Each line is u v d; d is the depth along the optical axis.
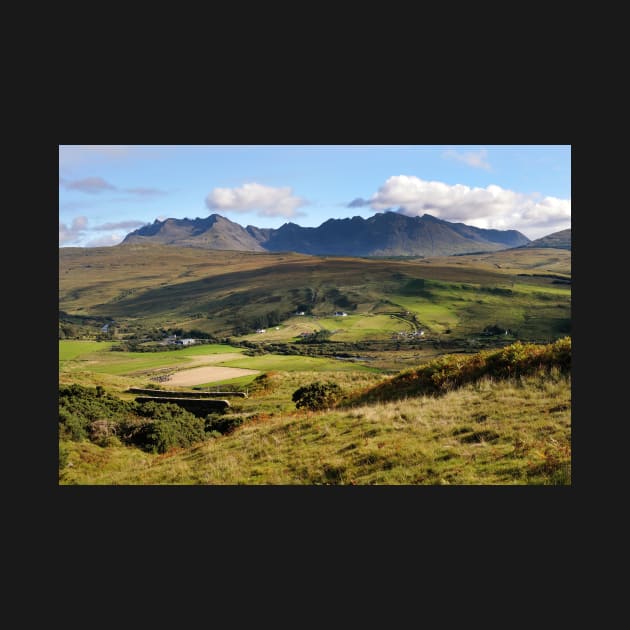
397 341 178.88
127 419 24.52
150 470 18.22
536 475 13.16
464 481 13.32
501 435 15.16
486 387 19.97
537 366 20.23
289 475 15.52
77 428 21.45
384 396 23.77
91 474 18.30
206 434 24.44
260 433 20.69
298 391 28.64
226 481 15.94
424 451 15.02
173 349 165.62
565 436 14.37
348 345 173.62
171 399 31.48
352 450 16.20
